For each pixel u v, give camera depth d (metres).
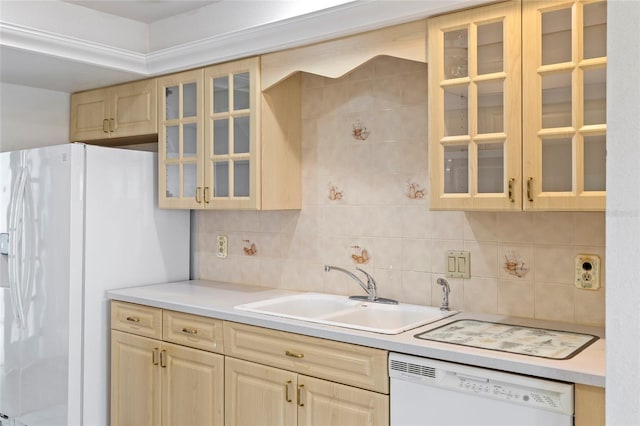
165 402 2.72
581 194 1.83
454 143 2.09
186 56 2.93
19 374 3.13
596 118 1.82
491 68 2.02
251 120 2.73
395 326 2.51
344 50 2.42
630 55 0.77
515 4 1.95
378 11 2.22
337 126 2.81
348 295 2.79
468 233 2.41
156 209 3.29
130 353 2.88
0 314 3.26
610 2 0.79
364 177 2.72
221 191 2.90
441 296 2.50
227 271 3.33
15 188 3.16
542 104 1.92
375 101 2.68
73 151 2.86
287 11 2.70
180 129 3.07
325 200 2.87
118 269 3.08
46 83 3.38
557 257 2.19
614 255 0.78
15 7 2.71
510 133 1.96
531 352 1.75
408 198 2.59
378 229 2.68
